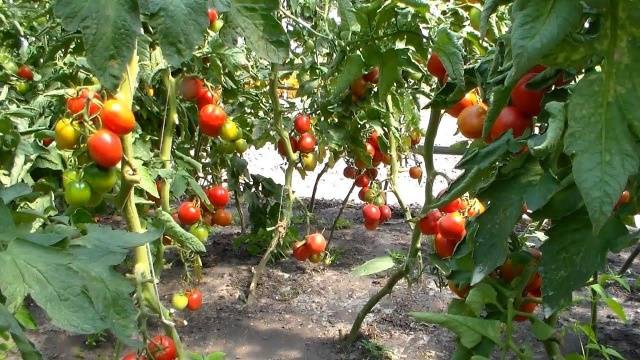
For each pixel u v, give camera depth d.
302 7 2.66
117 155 1.22
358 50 1.76
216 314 2.87
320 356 2.53
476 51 1.64
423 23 1.69
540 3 0.68
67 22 0.79
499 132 0.96
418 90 2.24
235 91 2.64
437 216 1.64
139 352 1.42
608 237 0.85
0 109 2.07
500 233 0.92
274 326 2.77
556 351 1.25
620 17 0.71
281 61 0.95
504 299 1.19
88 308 0.76
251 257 3.52
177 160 2.28
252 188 3.43
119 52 0.79
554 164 0.86
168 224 1.54
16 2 3.15
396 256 2.35
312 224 3.99
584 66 0.76
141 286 1.34
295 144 2.90
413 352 2.54
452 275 1.22
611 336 2.50
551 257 0.87
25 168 1.88
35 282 0.75
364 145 2.74
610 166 0.68
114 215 3.76
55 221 1.30
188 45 0.80
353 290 3.11
